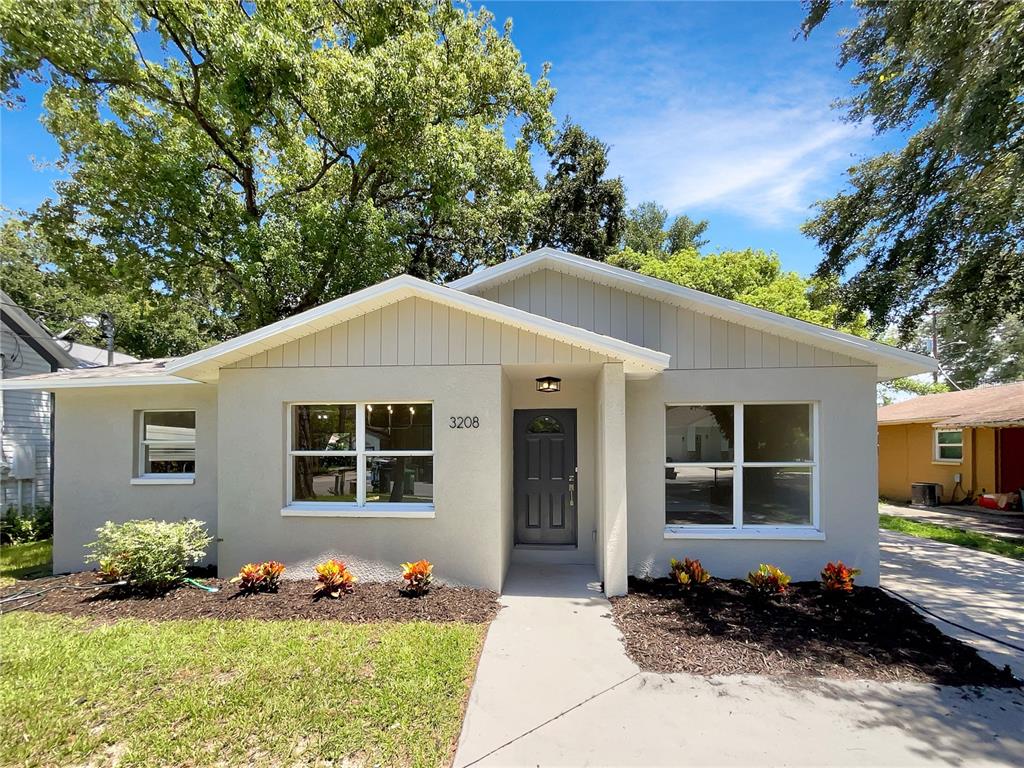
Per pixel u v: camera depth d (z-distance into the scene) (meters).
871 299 10.94
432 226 16.86
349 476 6.73
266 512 6.61
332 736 3.32
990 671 4.29
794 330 6.69
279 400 6.65
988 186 8.09
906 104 9.22
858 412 6.76
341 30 12.77
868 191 10.80
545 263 7.64
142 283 12.21
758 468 7.06
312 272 12.05
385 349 6.54
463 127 14.89
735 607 5.76
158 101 11.68
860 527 6.70
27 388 7.95
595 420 7.96
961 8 7.00
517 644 4.82
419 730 3.40
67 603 5.89
